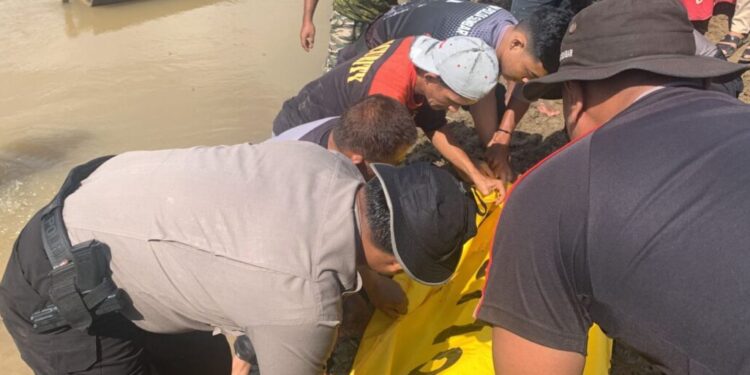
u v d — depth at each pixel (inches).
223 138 190.9
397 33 134.0
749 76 198.1
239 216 64.8
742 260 42.6
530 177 52.3
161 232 66.7
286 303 63.0
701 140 46.9
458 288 115.6
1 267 143.3
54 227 71.7
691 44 53.6
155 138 189.0
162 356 86.2
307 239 63.4
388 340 102.4
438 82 110.1
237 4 285.0
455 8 128.3
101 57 233.9
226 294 65.0
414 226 63.9
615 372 111.7
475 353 97.9
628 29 52.6
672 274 44.5
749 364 42.6
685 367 45.8
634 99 52.9
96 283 69.7
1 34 247.3
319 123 109.0
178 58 234.7
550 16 111.5
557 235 49.1
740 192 44.0
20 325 78.2
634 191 46.5
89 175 77.0
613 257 46.8
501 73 119.2
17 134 188.9
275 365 65.9
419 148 167.3
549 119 179.0
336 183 67.6
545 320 51.1
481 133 140.3
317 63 233.9
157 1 284.2
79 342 77.1
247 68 229.0
